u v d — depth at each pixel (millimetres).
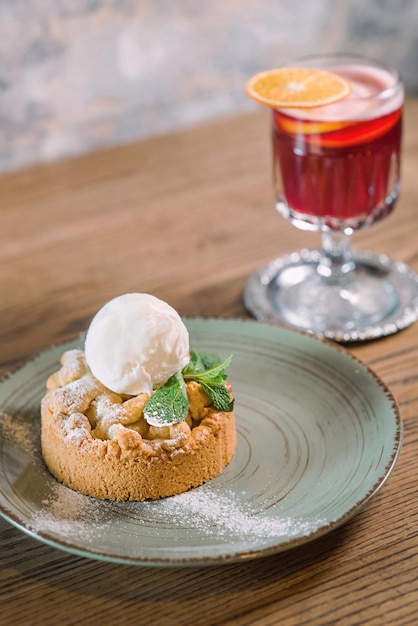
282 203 878
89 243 976
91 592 658
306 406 757
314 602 648
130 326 714
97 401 726
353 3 1334
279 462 723
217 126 1170
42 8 1175
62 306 895
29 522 667
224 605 649
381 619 638
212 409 728
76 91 1238
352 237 965
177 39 1262
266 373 784
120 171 1092
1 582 666
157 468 695
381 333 833
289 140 837
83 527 677
